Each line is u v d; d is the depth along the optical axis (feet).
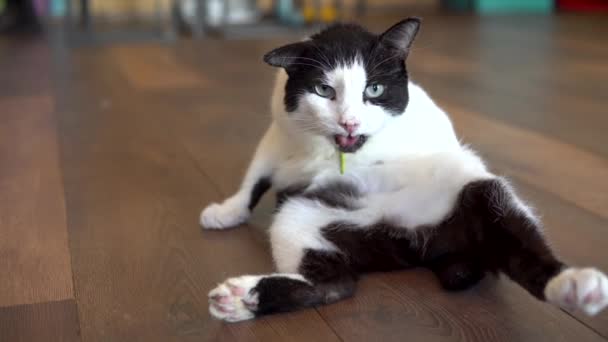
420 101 2.83
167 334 2.34
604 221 2.95
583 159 3.63
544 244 2.35
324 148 2.74
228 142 4.03
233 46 7.63
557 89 5.18
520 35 8.04
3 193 3.35
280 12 8.95
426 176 2.62
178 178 3.50
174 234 2.94
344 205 2.67
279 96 2.80
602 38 7.66
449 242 2.56
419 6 10.85
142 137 4.15
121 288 2.58
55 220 3.07
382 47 2.69
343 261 2.55
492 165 3.56
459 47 7.24
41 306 2.49
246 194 2.95
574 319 2.36
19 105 4.95
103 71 6.26
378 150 2.69
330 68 2.65
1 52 7.30
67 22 8.46
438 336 2.31
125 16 9.85
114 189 3.38
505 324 2.35
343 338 2.31
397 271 2.65
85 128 4.34
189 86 5.59
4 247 2.85
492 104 4.74
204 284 2.59
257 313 2.39
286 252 2.57
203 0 8.36
